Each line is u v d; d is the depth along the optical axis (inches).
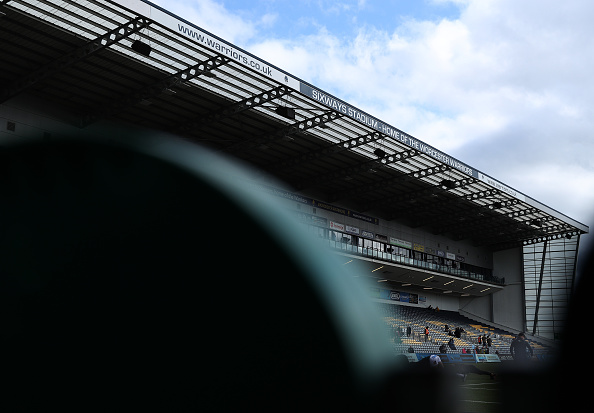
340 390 87.0
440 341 1833.2
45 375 71.4
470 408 275.3
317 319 87.4
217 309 79.7
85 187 78.7
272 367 80.6
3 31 891.4
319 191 1822.1
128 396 73.2
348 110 1230.9
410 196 1905.8
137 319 76.3
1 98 1008.2
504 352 2084.2
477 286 2454.5
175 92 1076.5
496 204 2012.8
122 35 881.5
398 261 1982.0
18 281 73.2
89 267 75.8
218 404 76.5
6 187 77.5
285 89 1107.9
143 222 79.6
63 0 840.3
